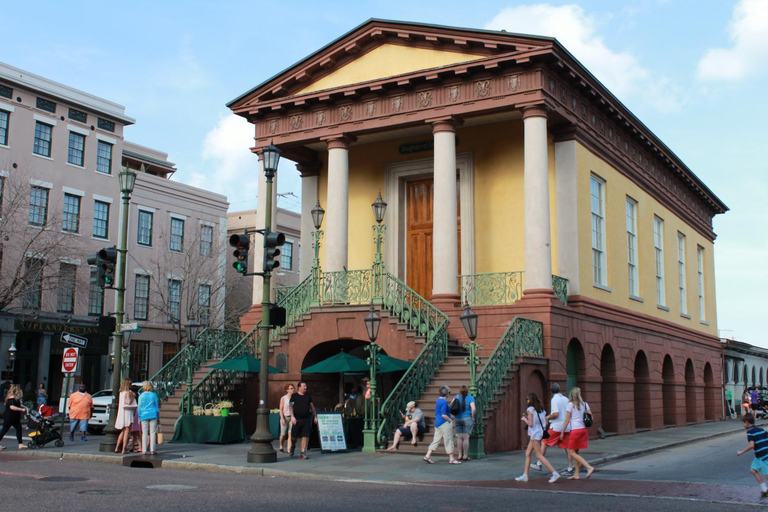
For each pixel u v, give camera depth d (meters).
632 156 30.20
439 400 16.95
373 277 23.36
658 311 32.38
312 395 23.91
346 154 25.98
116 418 19.02
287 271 54.88
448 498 11.80
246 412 24.03
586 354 23.98
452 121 24.06
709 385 40.38
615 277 27.48
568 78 24.05
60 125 40.19
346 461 16.88
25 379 38.12
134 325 19.50
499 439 19.06
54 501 10.84
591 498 12.06
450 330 22.81
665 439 25.05
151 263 44.34
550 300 21.89
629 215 30.25
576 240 24.14
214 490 12.43
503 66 23.17
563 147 24.69
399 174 27.81
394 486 13.49
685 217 37.78
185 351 24.95
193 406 22.20
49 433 20.14
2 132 37.41
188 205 46.81
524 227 24.50
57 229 37.66
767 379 57.53
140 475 14.78
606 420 26.11
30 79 38.62
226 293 47.12
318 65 26.39
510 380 19.91
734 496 12.50
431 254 27.39
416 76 24.14
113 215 42.56
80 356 40.06
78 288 38.53
